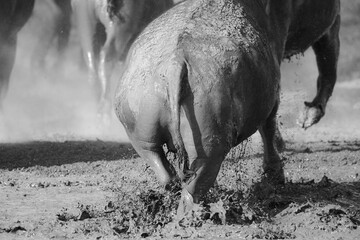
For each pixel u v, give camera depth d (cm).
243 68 2253
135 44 2325
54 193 2753
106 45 4125
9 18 4091
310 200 2456
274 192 2555
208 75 2181
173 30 2281
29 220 2380
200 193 2227
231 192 2461
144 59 2230
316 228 2252
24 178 3034
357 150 3625
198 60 2195
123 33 4125
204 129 2166
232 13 2391
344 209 2405
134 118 2209
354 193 2652
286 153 3491
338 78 6519
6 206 2558
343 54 6750
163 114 2164
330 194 2594
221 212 2242
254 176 2761
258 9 2555
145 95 2177
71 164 3284
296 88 5922
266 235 2169
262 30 2477
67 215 2400
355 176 3011
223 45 2252
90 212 2420
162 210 2311
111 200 2584
